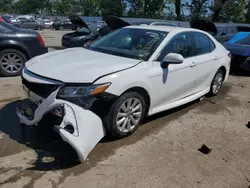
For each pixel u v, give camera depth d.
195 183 3.10
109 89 3.46
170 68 4.32
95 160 3.36
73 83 3.34
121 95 3.63
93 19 28.62
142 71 3.88
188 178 3.17
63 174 3.08
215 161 3.54
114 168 3.24
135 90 3.83
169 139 4.00
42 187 2.87
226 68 6.09
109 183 2.99
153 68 4.05
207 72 5.40
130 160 3.41
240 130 4.50
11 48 6.66
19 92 5.57
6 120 4.25
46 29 37.50
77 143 3.11
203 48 5.34
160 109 4.42
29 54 6.88
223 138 4.18
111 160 3.38
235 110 5.38
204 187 3.05
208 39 5.57
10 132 3.89
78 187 2.90
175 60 4.02
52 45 15.20
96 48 4.62
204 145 3.74
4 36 6.55
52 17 48.06
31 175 3.03
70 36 11.29
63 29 37.19
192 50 4.98
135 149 3.66
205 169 3.36
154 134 4.11
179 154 3.63
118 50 4.39
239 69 8.57
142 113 4.07
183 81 4.70
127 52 4.29
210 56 5.43
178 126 4.45
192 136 4.16
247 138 4.24
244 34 9.81
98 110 3.46
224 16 36.84
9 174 3.03
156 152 3.63
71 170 3.15
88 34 11.31
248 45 9.10
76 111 3.24
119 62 3.90
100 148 3.62
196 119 4.79
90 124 3.33
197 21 11.23
